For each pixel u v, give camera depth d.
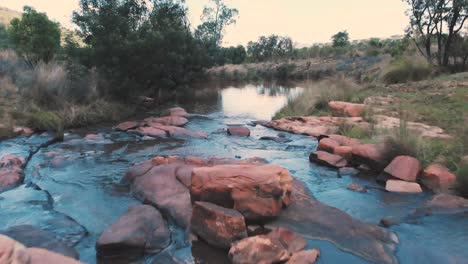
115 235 3.54
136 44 13.73
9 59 13.79
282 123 11.10
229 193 4.02
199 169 4.39
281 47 55.41
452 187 5.11
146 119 11.70
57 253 3.06
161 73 16.83
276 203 4.11
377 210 4.65
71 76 12.70
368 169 6.40
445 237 3.86
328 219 4.07
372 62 33.50
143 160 7.15
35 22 16.06
